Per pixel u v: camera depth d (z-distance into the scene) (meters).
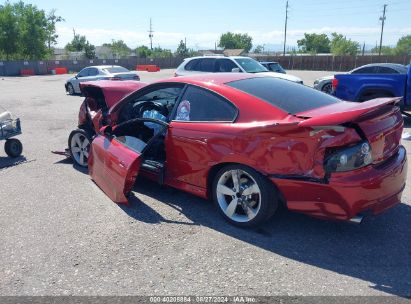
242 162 3.80
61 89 22.77
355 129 3.31
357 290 2.96
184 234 3.89
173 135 4.40
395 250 3.54
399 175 3.64
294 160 3.50
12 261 3.47
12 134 6.93
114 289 3.04
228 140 3.89
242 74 4.81
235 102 4.02
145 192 5.02
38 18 55.53
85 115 6.10
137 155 4.38
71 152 6.32
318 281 3.08
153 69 46.75
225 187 4.09
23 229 4.07
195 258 3.45
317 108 3.93
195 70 13.62
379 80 9.39
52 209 4.57
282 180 3.59
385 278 3.11
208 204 4.63
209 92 4.27
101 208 4.55
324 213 3.49
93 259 3.46
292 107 3.87
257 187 3.79
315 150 3.39
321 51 107.62
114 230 3.99
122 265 3.36
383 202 3.46
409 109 9.12
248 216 3.95
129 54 92.56
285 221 4.14
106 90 5.79
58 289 3.05
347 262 3.35
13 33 52.34
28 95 18.97
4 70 42.41
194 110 4.35
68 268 3.33
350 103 4.29
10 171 6.20
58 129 9.86
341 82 10.11
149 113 5.25
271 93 4.12
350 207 3.35
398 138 3.88
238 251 3.55
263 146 3.65
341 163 3.30
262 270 3.25
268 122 3.71
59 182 5.55
